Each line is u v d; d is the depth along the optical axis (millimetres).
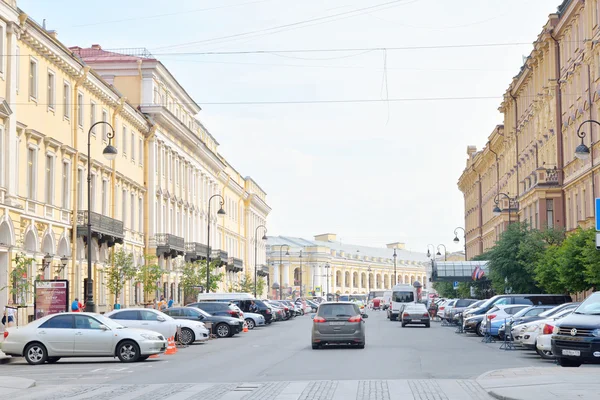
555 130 56594
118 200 58062
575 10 50781
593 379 17391
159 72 67750
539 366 22609
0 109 37125
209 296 58781
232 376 21312
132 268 52281
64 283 35156
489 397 15766
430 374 21047
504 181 80875
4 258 38719
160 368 24500
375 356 27922
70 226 47469
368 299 158875
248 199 116500
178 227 76562
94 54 68188
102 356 27578
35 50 42125
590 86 47938
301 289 156625
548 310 31766
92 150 51812
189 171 81438
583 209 50375
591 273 36406
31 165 42281
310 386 18062
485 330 37625
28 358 26578
